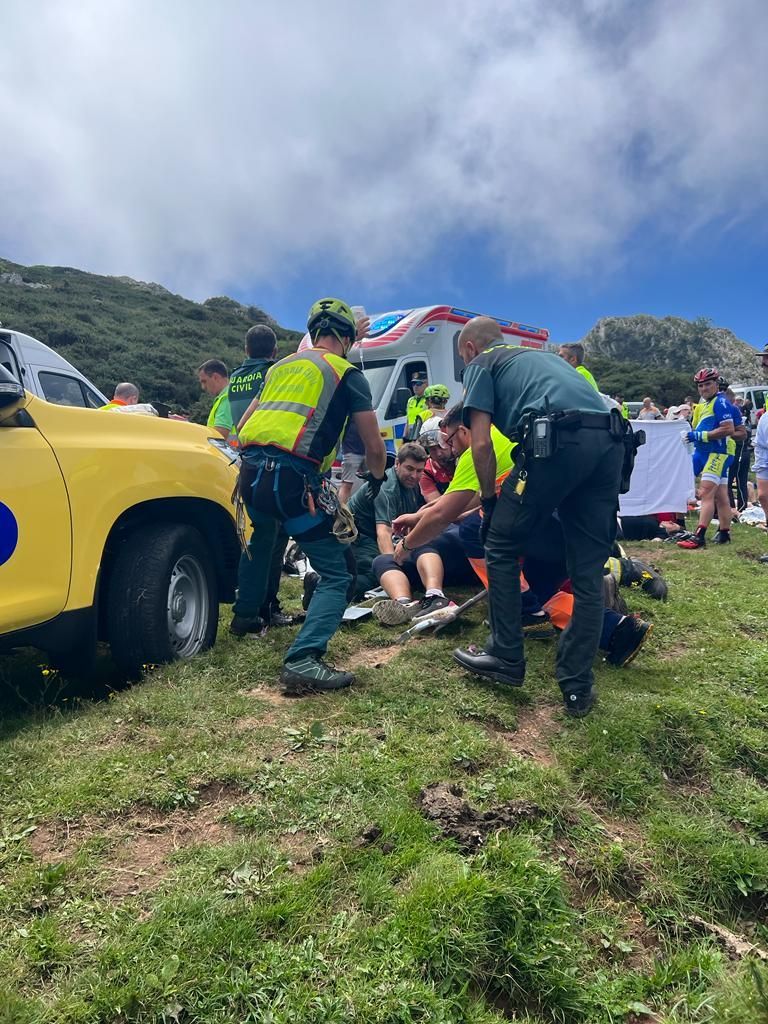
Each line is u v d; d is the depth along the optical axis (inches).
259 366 205.8
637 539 310.8
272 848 79.5
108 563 132.0
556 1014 66.3
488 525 125.1
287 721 110.3
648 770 103.7
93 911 69.6
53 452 116.0
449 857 77.4
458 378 416.2
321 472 126.7
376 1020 59.2
